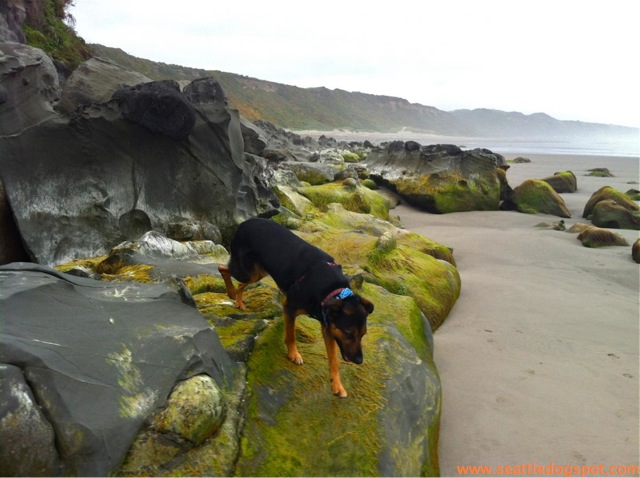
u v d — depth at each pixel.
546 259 11.01
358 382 4.12
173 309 3.92
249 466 3.11
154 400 3.03
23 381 2.60
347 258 7.63
